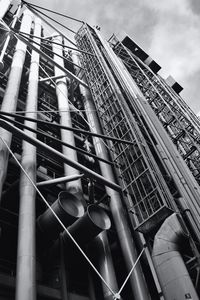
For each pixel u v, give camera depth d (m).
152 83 27.17
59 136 18.61
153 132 17.08
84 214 11.80
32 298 8.77
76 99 24.14
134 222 13.32
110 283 11.76
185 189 14.01
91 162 18.05
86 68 25.17
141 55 34.47
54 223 11.41
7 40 18.89
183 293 9.91
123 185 14.85
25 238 10.11
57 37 29.88
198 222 12.37
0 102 17.27
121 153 16.19
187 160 20.38
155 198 13.17
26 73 20.20
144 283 11.80
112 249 14.07
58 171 15.85
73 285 12.20
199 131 21.91
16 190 12.32
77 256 12.20
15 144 14.96
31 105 16.92
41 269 11.49
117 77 21.44
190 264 11.05
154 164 14.36
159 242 11.45
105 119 19.23
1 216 12.20
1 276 9.77
